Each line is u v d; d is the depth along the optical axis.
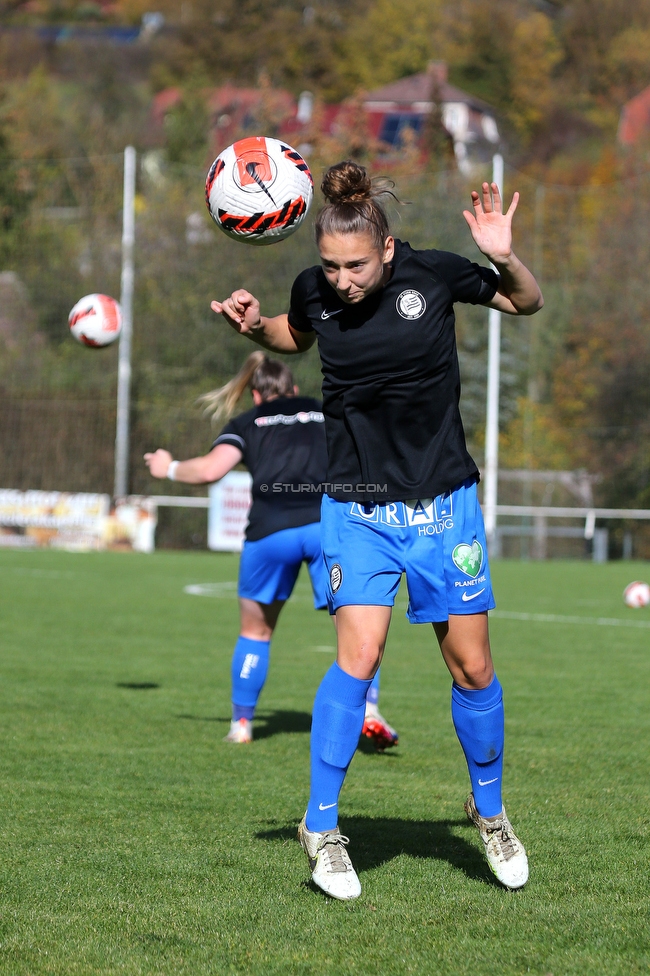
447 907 12.16
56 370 110.50
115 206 124.00
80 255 119.31
